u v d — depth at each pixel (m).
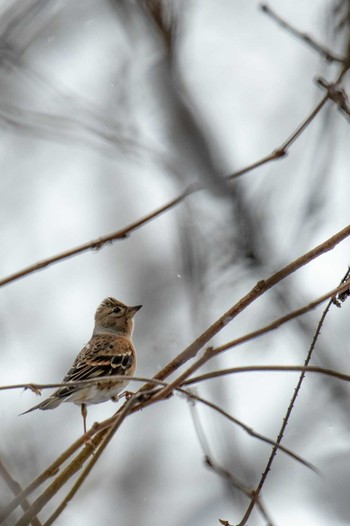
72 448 8.04
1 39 14.60
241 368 8.17
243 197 16.36
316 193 14.28
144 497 15.70
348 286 8.16
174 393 8.53
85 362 13.44
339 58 10.66
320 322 8.60
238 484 8.43
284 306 14.27
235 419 8.08
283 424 8.34
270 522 8.21
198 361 8.17
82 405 12.47
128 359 13.79
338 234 8.88
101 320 14.58
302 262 8.83
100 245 10.18
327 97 10.41
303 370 8.10
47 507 13.78
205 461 8.45
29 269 9.97
